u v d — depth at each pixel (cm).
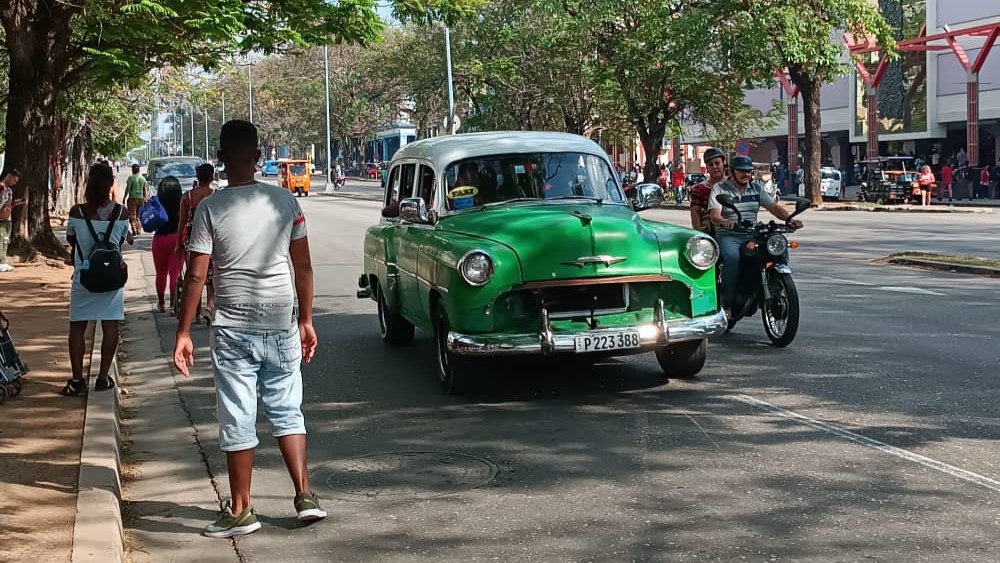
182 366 532
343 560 503
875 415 739
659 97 4372
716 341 1053
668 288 810
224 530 544
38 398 827
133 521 579
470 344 771
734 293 1028
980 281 1506
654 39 4031
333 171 7619
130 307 1495
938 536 500
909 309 1234
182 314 531
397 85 6812
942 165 4641
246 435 538
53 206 3862
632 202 948
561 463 648
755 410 764
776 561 476
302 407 826
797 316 984
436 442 710
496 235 798
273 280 531
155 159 3828
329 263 2041
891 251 2005
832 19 3653
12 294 1543
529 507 567
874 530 511
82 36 2100
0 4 1955
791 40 3503
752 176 1034
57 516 543
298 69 8681
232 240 524
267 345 534
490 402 818
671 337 790
